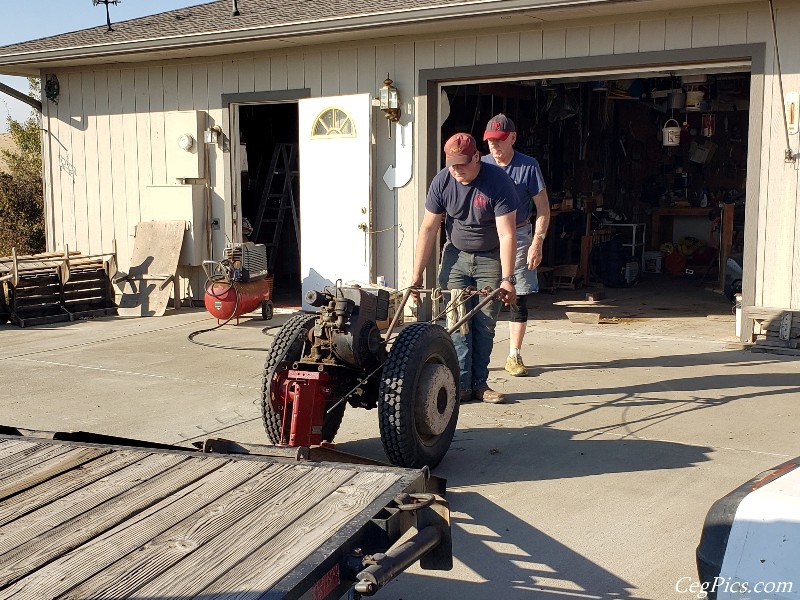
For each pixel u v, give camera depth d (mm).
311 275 9984
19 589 2162
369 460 3844
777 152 7652
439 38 9070
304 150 9867
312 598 2203
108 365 7461
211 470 3025
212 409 5973
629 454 4934
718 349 7797
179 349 8133
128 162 11266
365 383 4633
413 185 9406
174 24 10836
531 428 5465
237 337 8727
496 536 3859
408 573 3543
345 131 9562
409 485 2836
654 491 4359
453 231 5863
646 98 13078
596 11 7926
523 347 8008
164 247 10648
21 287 9734
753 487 2811
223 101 10523
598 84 12430
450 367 4777
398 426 4320
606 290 12070
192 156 10766
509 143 6359
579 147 13820
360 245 9617
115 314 10516
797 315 7586
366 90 9562
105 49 10312
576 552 3688
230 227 10719
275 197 13391
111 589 2152
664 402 6020
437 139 9398
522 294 6691
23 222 15906
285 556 2309
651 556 3631
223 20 10250
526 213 6574
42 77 11773
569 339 8383
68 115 11672
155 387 6641
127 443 3553
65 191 11836
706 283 12688
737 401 6012
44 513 2652
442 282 6016
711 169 14523
